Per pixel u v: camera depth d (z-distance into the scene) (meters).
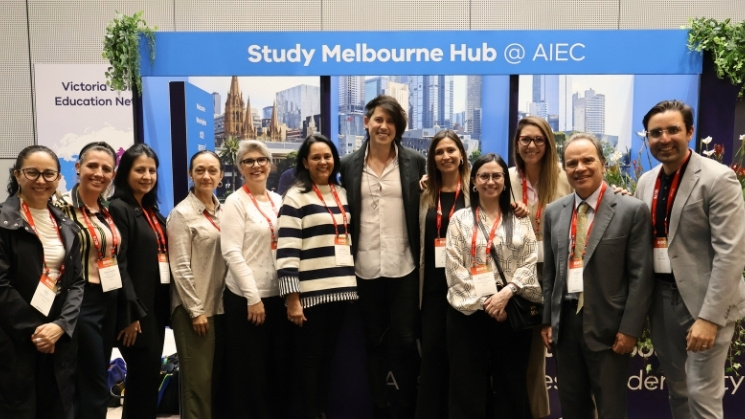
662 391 2.79
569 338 2.07
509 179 2.30
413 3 5.13
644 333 2.74
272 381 2.62
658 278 2.05
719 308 1.86
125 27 3.06
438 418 2.46
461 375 2.29
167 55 3.12
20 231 1.96
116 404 3.25
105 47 3.08
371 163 2.50
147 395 2.40
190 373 2.45
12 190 2.07
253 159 2.50
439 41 3.18
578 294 2.03
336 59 3.19
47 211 2.07
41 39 5.11
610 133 4.73
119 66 3.07
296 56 3.17
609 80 4.66
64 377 2.04
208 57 3.13
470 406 2.29
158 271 2.38
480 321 2.28
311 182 2.46
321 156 2.43
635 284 1.96
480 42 3.17
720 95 3.22
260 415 2.50
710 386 1.97
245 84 4.88
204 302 2.46
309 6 5.14
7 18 5.09
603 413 2.01
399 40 3.18
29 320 1.94
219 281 2.51
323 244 2.38
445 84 4.95
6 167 5.14
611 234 1.99
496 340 2.30
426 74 3.21
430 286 2.44
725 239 1.86
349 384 2.85
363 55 3.19
